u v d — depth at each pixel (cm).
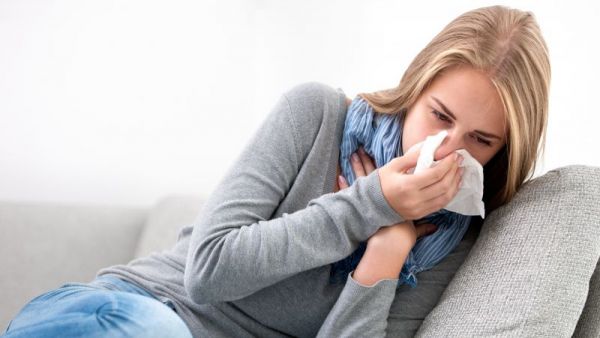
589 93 127
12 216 151
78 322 74
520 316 80
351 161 95
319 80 178
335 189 96
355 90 170
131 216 163
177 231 152
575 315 82
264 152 92
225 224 86
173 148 185
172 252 104
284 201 93
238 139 190
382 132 91
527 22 84
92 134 178
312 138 95
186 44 183
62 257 152
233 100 189
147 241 153
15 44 169
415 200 82
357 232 85
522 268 83
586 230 83
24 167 173
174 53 183
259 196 89
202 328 92
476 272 89
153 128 183
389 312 94
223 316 92
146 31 179
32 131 172
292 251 83
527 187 90
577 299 82
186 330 79
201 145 188
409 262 92
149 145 183
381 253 85
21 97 171
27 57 170
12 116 170
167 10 181
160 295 95
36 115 172
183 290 96
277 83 186
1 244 148
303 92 97
